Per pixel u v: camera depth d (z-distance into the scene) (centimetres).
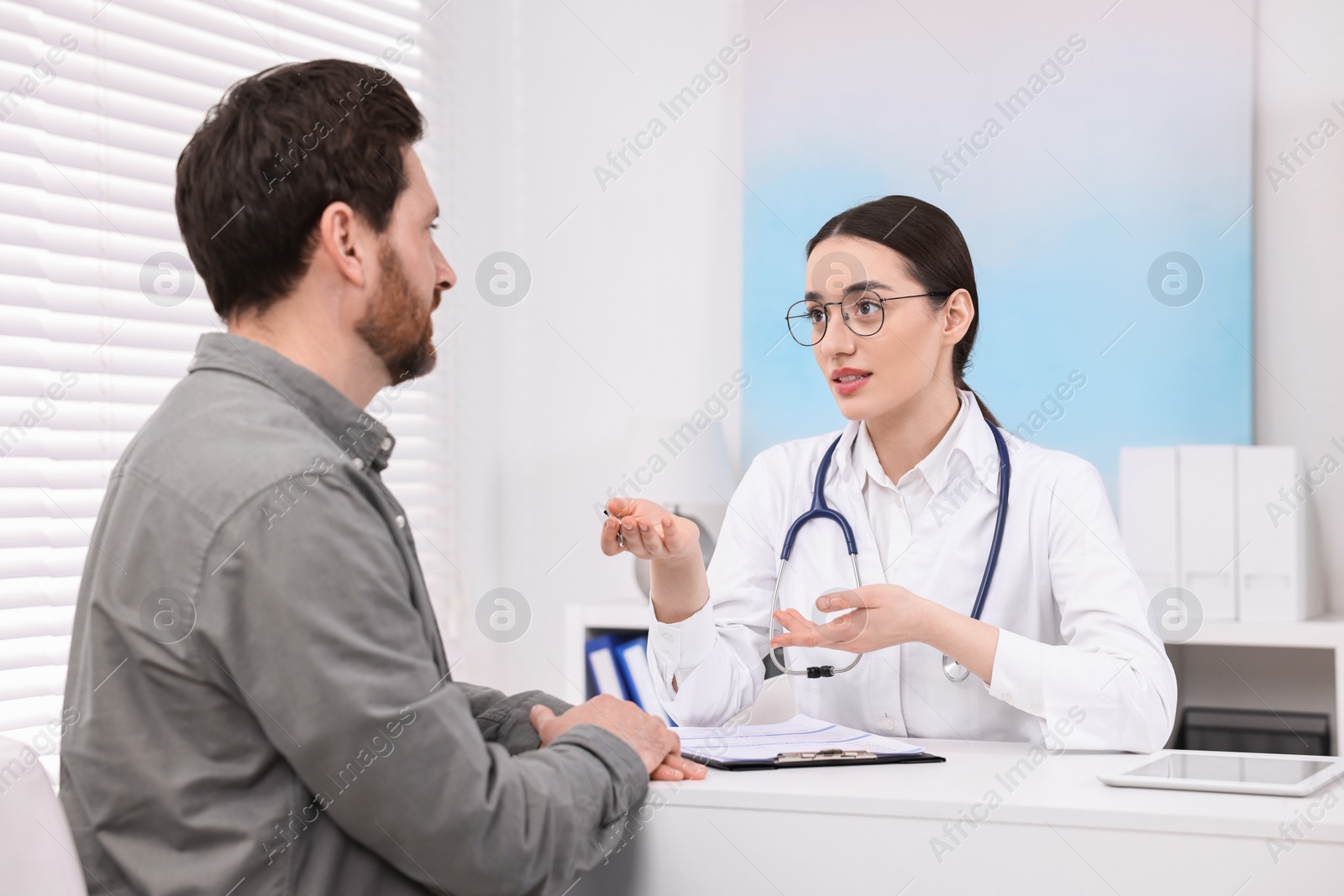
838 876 82
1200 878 74
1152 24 216
